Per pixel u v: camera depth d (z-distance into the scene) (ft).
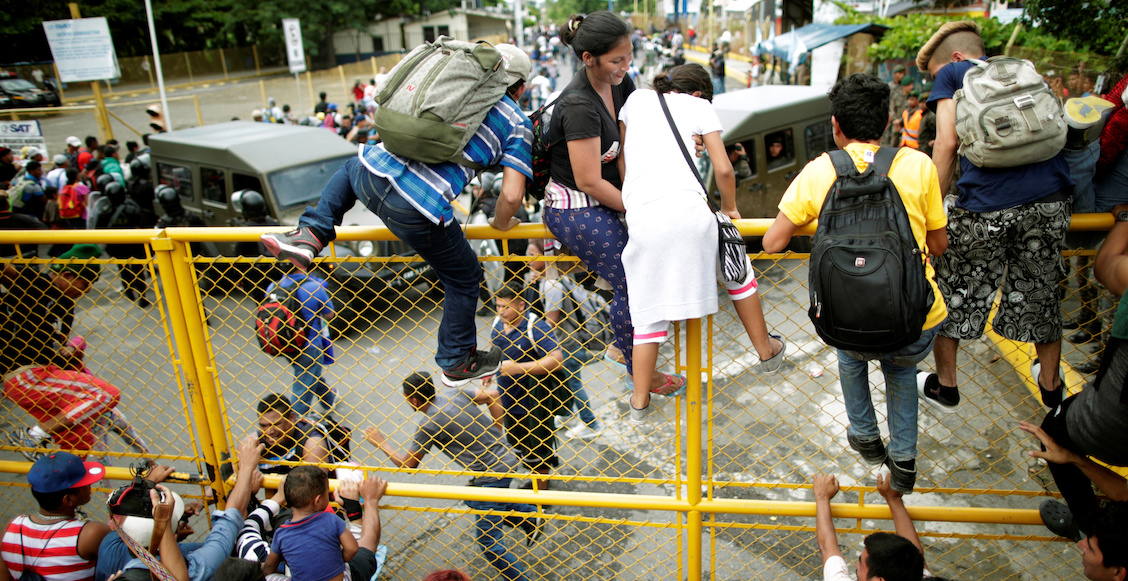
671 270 7.43
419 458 12.17
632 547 13.65
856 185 7.24
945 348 9.27
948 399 9.48
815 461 15.56
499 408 12.69
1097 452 7.29
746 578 12.76
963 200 8.67
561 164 7.97
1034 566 12.69
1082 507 8.12
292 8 146.00
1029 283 8.58
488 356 9.39
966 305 8.96
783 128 28.68
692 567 10.03
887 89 7.43
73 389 12.26
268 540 10.64
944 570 12.74
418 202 7.64
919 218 7.33
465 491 10.29
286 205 28.53
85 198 35.53
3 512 14.56
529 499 10.14
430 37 161.89
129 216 30.07
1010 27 33.37
